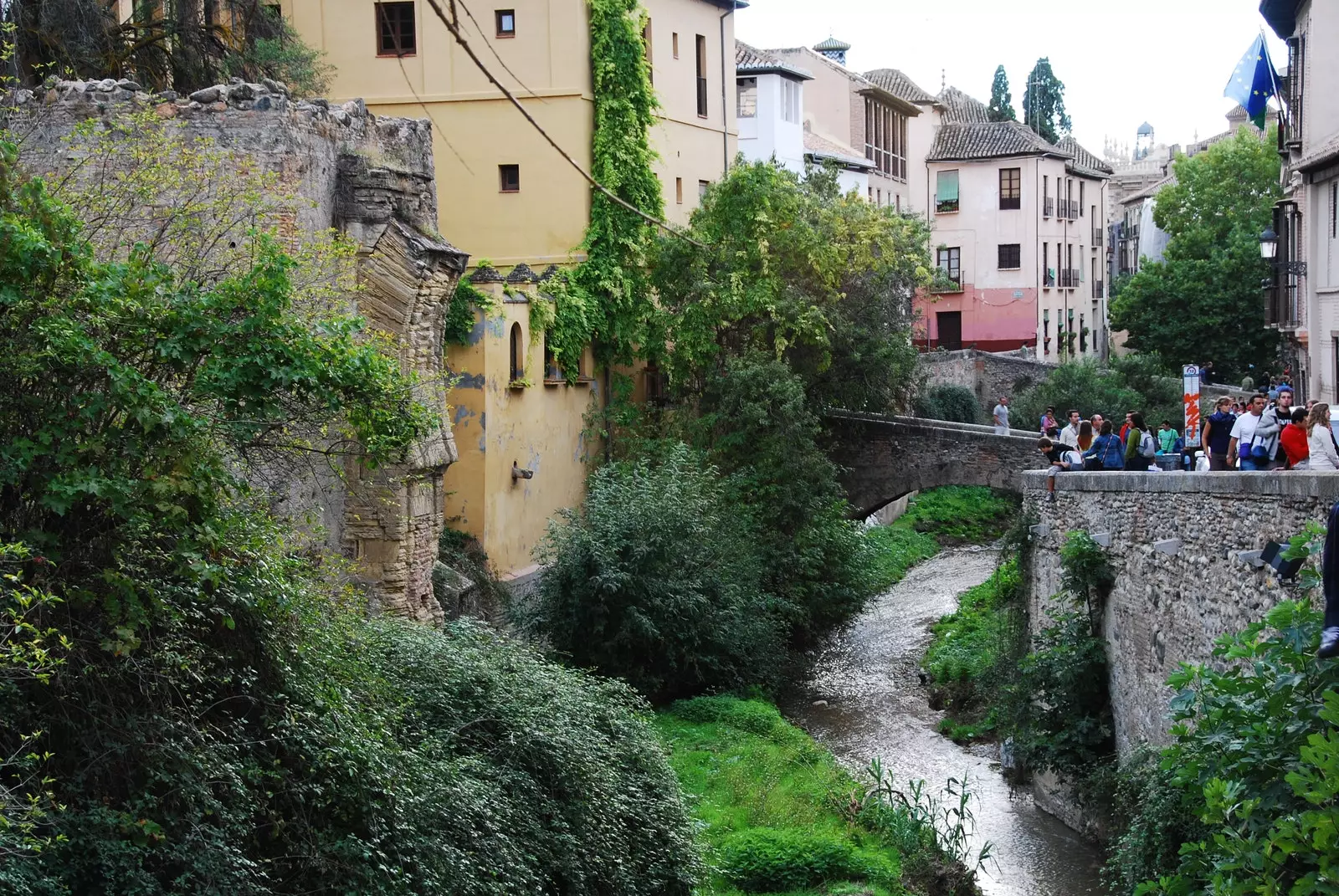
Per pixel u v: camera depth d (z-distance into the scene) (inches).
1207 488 599.8
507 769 534.0
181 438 368.2
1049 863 765.3
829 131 2472.9
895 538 1827.0
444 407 821.2
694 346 1369.3
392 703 507.2
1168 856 531.8
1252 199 2549.2
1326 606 320.2
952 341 2955.2
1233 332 2442.2
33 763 328.8
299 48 1161.4
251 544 415.2
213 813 368.2
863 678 1240.2
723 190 1411.2
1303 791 288.8
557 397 1257.4
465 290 1068.5
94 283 367.9
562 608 1046.4
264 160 709.9
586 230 1359.5
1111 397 2113.7
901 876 725.3
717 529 1168.2
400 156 831.1
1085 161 3376.0
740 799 831.1
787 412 1301.7
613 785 592.1
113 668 356.8
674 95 1562.5
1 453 348.8
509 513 1135.0
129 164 596.1
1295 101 1293.1
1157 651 688.4
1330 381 1189.7
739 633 1113.4
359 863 412.2
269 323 393.4
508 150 1357.0
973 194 2913.4
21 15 917.2
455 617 889.5
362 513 764.6
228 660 400.2
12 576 312.8
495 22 1354.6
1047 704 847.1
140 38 1014.4
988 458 1480.1
